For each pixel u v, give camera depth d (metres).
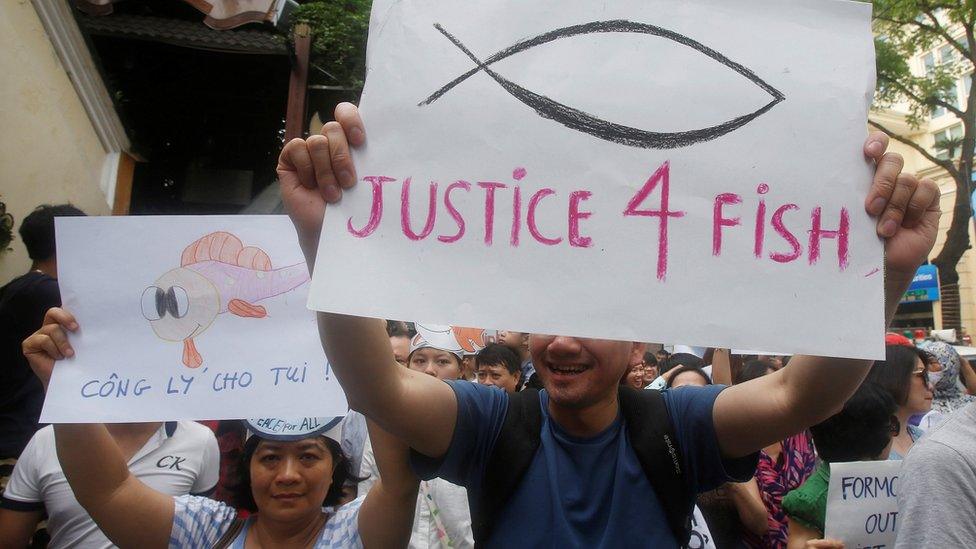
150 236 1.83
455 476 1.51
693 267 1.27
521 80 1.33
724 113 1.32
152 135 10.38
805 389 1.34
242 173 10.68
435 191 1.30
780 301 1.26
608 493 1.46
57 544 2.13
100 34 7.59
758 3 1.36
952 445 1.55
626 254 1.28
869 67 1.34
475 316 1.25
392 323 4.34
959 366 4.56
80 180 6.06
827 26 1.36
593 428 1.51
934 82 13.38
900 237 1.26
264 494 1.87
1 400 2.71
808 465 2.93
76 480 1.76
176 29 7.93
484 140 1.31
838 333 1.24
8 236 4.89
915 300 19.58
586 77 1.34
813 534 2.33
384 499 1.66
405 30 1.36
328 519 1.95
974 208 2.38
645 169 1.31
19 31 5.09
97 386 1.74
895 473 2.23
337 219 1.28
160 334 1.79
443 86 1.33
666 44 1.35
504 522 1.45
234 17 6.63
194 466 2.38
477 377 3.58
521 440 1.50
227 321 1.79
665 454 1.46
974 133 13.17
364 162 1.31
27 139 5.28
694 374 3.52
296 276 1.81
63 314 1.77
